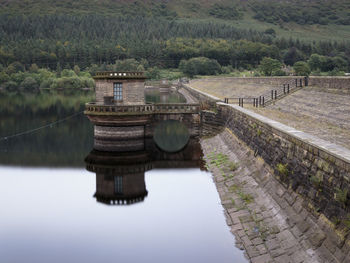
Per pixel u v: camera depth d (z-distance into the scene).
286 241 16.97
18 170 36.47
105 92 43.53
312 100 38.94
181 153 43.69
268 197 22.00
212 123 48.16
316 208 16.30
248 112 34.66
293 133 20.61
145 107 42.84
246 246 18.55
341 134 25.59
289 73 159.00
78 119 76.19
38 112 87.56
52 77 179.00
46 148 47.22
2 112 86.81
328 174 15.53
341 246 13.59
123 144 43.75
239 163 31.39
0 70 180.25
